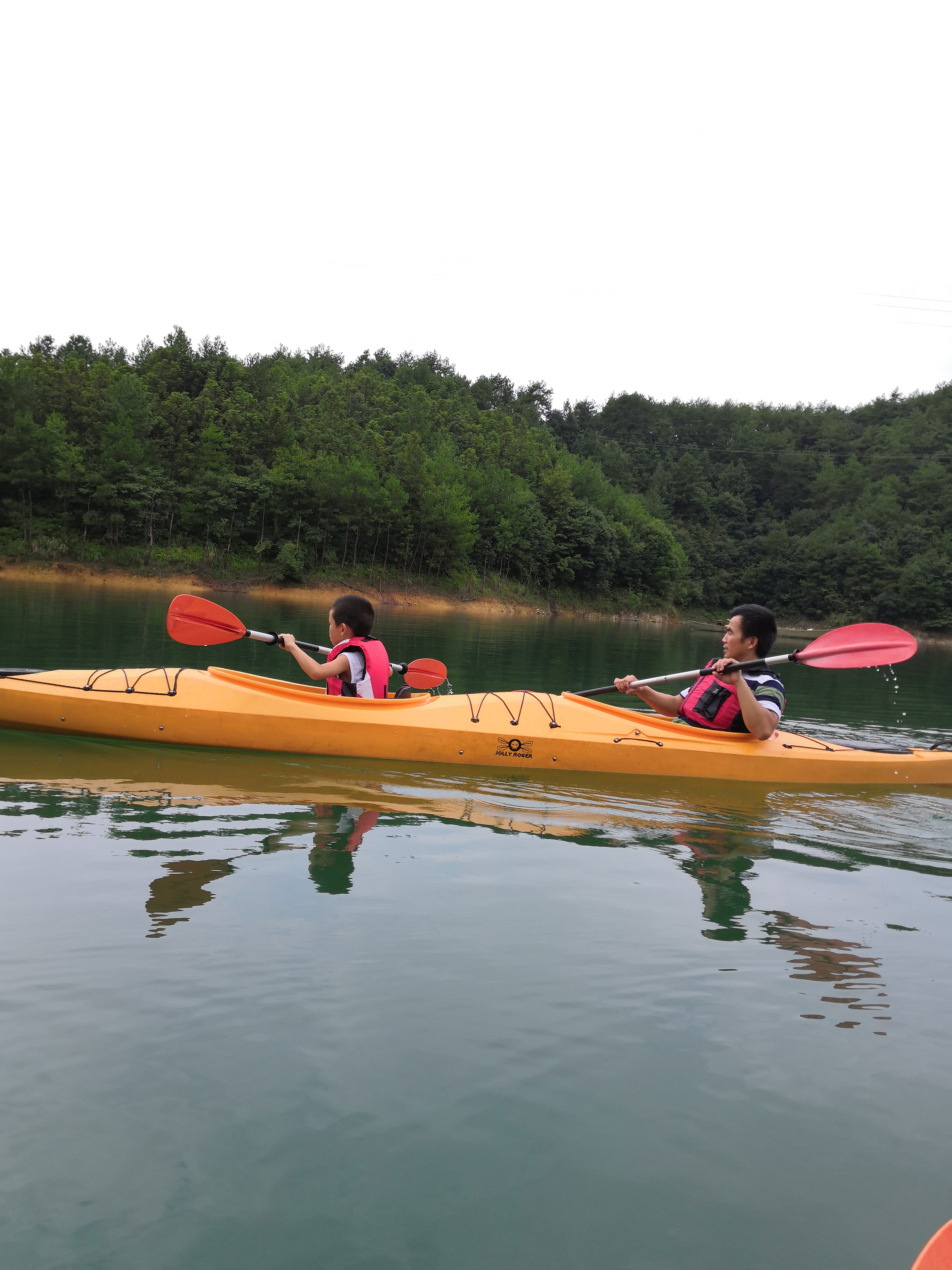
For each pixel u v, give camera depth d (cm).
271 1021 198
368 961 231
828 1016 217
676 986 228
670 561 7062
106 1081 172
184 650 1059
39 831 327
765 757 521
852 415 12619
